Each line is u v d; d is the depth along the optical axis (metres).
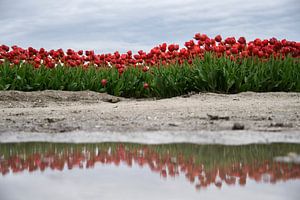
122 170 3.07
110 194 2.34
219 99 7.90
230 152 3.65
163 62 10.48
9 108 7.55
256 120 5.34
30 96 9.09
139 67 11.07
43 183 2.67
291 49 9.30
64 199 2.23
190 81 9.50
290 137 4.24
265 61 9.46
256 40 9.31
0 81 9.92
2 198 2.28
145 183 2.64
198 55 9.87
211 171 3.01
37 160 3.48
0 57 10.41
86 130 4.92
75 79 10.55
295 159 3.36
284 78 8.99
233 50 9.08
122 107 6.95
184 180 2.73
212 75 9.06
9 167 3.22
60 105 8.49
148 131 4.75
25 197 2.29
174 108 6.53
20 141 4.36
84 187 2.52
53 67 10.35
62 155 3.68
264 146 3.87
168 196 2.29
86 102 8.97
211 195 2.32
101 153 3.73
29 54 10.59
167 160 3.40
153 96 10.47
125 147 3.98
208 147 3.88
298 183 2.62
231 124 5.02
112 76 10.74
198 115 5.79
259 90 9.02
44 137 4.55
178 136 4.42
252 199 2.24
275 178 2.77
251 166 3.15
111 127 5.07
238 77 9.12
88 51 11.02
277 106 6.44
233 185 2.58
